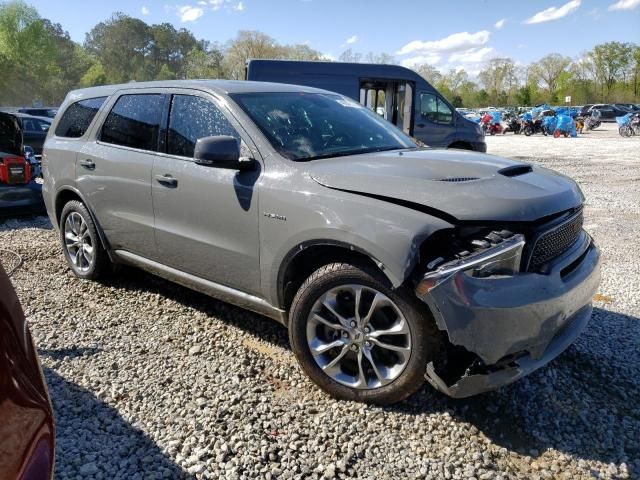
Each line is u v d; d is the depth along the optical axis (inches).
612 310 176.4
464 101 3582.7
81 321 166.6
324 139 147.3
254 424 115.3
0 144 315.6
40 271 213.3
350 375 123.9
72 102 204.8
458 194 111.4
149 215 163.5
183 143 155.3
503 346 107.1
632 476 101.9
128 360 142.3
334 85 498.6
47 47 2876.5
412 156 137.3
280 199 127.0
